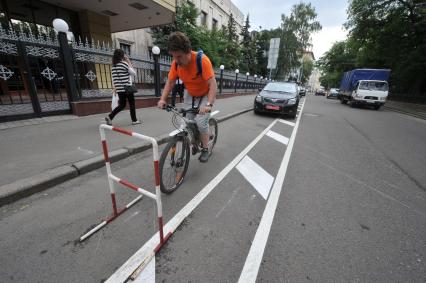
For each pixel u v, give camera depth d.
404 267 1.88
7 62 5.63
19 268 1.70
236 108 10.37
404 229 2.40
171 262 1.82
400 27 17.69
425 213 2.73
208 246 2.01
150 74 8.53
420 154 5.19
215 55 19.48
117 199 2.66
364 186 3.40
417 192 3.28
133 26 12.94
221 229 2.25
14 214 2.30
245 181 3.34
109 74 7.64
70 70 5.73
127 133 1.96
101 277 1.65
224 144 5.16
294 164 4.16
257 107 9.26
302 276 1.74
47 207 2.44
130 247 1.95
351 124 8.91
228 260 1.86
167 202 2.67
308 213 2.60
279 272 1.77
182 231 2.19
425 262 1.95
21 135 4.35
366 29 19.41
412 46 18.08
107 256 1.84
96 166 3.39
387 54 19.83
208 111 2.83
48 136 4.37
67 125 5.16
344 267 1.85
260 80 27.12
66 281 1.61
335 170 3.98
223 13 27.98
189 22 16.59
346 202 2.90
